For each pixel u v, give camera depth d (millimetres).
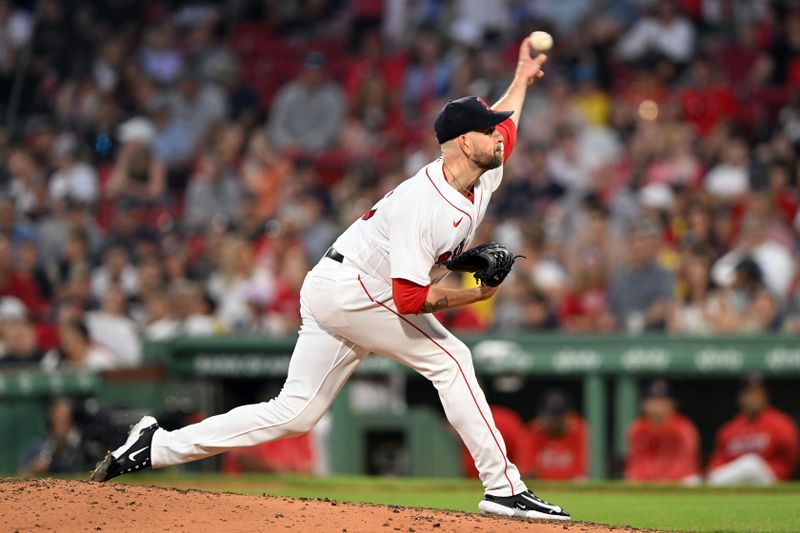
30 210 56156
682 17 55375
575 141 50062
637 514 23656
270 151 53938
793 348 33656
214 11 65750
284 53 63219
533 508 18203
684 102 52156
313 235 48031
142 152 55656
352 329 18156
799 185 46969
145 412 35844
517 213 48469
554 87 52031
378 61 58906
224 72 59906
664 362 34562
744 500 27031
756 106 52938
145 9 65875
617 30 55656
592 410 35094
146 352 38156
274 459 36344
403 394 36969
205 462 36344
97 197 56469
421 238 17250
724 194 46844
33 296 48250
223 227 49219
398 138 54812
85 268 49094
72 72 63688
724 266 40438
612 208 47094
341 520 16375
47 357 40188
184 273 47281
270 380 37594
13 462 37375
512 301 38719
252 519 16281
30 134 60562
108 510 16500
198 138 58125
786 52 54312
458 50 55719
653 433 34094
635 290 38406
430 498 27688
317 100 56562
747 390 33812
